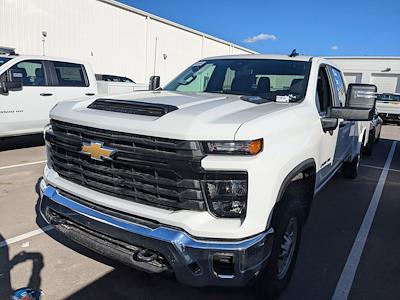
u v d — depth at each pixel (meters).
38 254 3.50
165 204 2.42
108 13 22.98
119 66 24.48
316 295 3.13
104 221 2.59
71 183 2.95
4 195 5.07
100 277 3.18
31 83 8.07
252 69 4.06
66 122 2.85
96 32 22.27
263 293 2.81
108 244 2.66
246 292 3.06
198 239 2.31
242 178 2.30
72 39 20.73
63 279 3.12
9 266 3.27
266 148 2.41
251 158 2.31
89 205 2.76
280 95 3.59
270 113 2.73
